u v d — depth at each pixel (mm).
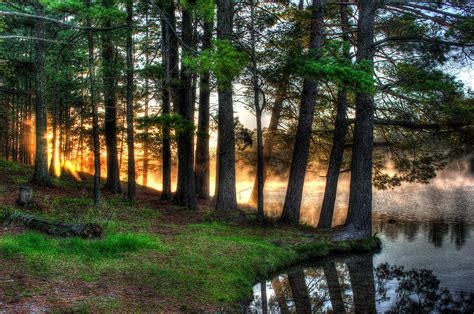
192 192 18766
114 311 6605
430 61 13562
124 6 15258
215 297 8102
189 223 15508
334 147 17578
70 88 22031
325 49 11461
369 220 15625
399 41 15797
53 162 23781
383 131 18484
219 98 18016
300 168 17375
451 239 17031
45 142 18844
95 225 10945
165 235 12555
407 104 16344
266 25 17188
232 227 15281
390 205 30234
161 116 15242
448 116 14828
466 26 12406
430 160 18375
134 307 6895
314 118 21188
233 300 8227
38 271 7766
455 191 42344
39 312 6117
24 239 9609
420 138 17609
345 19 18078
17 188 16922
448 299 9531
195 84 20344
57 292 6980
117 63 18422
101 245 9883
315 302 9055
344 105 17500
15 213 11672
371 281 10977
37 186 18172
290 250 12938
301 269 11938
